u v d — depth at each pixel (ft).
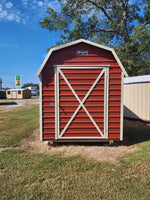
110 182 7.98
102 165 9.84
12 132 18.34
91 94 13.62
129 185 7.71
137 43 38.68
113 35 50.52
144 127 20.43
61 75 13.55
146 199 6.72
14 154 11.79
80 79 13.58
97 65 13.44
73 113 13.74
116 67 13.44
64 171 9.12
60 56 13.56
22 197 6.93
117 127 13.69
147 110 22.57
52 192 7.23
